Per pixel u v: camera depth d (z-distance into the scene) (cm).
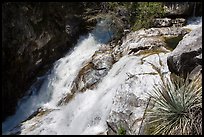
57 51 1462
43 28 1384
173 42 1257
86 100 1120
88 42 1498
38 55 1380
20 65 1307
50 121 1121
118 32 1461
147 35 1322
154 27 1438
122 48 1273
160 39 1273
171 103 741
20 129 1111
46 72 1388
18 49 1282
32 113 1241
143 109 864
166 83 826
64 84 1288
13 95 1286
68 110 1139
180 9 1492
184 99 733
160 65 1002
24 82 1337
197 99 730
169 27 1419
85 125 1032
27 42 1316
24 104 1288
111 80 1127
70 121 1095
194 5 1505
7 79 1262
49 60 1428
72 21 1526
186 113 726
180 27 1412
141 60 1084
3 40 1220
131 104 898
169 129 730
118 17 1502
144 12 1491
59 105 1220
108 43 1441
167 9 1498
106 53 1302
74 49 1488
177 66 862
